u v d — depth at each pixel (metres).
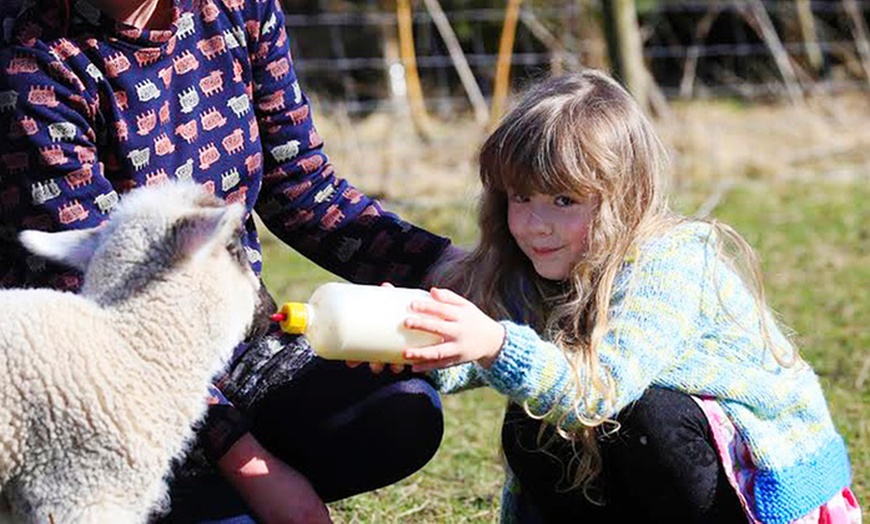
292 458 4.46
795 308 8.23
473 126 13.79
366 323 3.81
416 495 5.54
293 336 4.51
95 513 3.90
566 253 4.20
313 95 14.00
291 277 9.16
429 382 4.50
